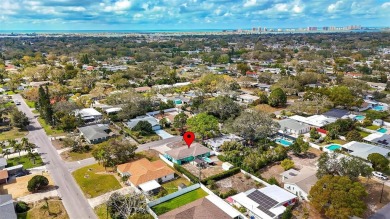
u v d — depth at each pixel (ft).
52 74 636.07
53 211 203.21
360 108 422.41
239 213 191.83
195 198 218.18
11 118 374.84
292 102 469.16
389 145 293.02
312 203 191.21
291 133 344.08
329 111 404.16
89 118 395.75
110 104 451.94
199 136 327.88
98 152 270.05
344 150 289.33
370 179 241.35
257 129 297.53
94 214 200.54
